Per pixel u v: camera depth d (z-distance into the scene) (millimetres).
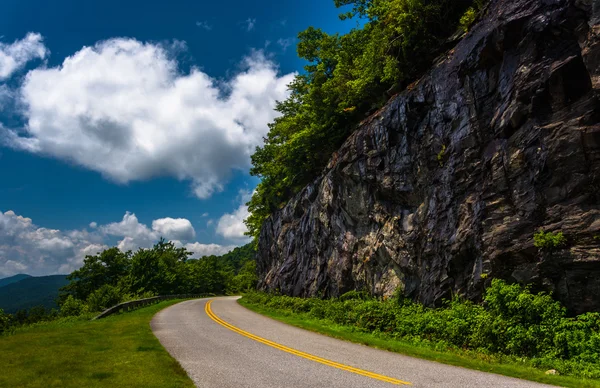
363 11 30047
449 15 21531
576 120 11820
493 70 15641
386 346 11812
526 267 12617
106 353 9914
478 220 14820
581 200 11516
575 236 11359
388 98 24594
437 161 18156
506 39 14727
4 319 19109
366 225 24156
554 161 12172
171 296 46469
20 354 9812
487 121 15516
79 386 6641
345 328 16359
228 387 6855
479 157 15695
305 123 35812
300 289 34438
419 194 19406
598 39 11289
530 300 11477
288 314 24062
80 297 64688
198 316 22328
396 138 21047
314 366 8734
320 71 33844
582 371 9016
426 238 18031
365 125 24203
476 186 15570
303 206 37688
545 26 13164
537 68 13266
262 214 56250
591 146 11359
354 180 24875
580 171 11586
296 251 37969
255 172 52719
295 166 38812
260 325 17656
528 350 10812
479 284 14391
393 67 22297
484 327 11750
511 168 13797
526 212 12969
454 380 7617
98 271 66312
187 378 7406
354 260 24953
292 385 7035
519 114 13672
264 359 9539
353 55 30000
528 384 7473
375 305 17547
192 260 104125
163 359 9078
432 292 17062
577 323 10562
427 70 20844
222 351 10680
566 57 12461
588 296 10922
